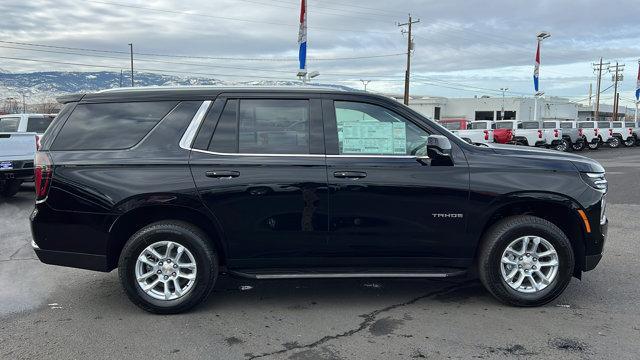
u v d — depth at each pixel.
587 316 4.48
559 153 4.95
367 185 4.48
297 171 4.47
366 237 4.54
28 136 10.74
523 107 71.44
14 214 9.60
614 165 20.03
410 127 4.68
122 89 4.75
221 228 4.48
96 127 4.59
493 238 4.58
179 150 4.50
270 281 5.53
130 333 4.18
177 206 4.45
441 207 4.53
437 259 4.64
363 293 5.14
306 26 16.09
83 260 4.53
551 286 4.63
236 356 3.78
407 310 4.67
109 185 4.42
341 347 3.92
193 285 4.53
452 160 4.57
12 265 6.15
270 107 4.62
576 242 4.78
